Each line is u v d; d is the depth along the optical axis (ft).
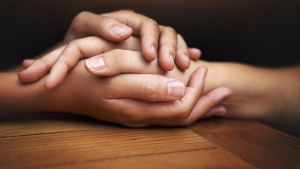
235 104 1.50
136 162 1.00
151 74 1.25
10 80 1.34
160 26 1.45
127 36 1.31
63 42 1.63
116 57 1.24
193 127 1.32
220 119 1.46
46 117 1.38
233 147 1.13
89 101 1.28
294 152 1.11
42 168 0.96
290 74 1.59
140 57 1.27
